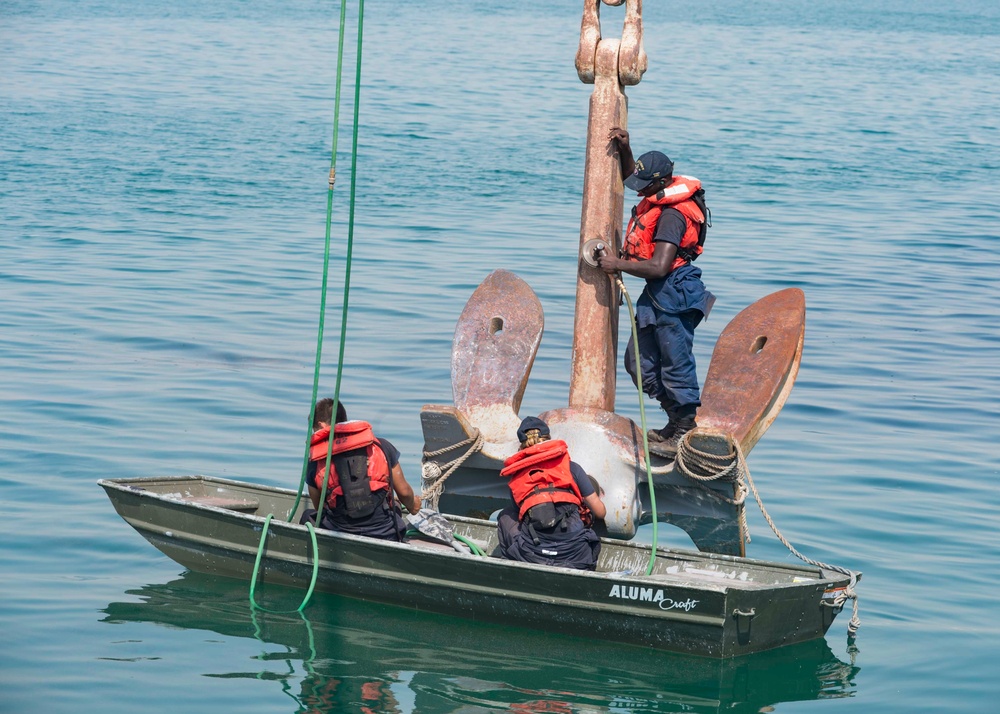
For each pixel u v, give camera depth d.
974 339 31.30
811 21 189.50
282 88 83.06
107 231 41.66
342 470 15.72
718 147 64.94
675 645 14.40
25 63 92.56
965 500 20.02
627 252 16.44
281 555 15.93
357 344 28.89
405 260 38.06
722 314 32.56
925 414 24.95
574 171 55.75
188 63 96.56
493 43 119.69
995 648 14.71
